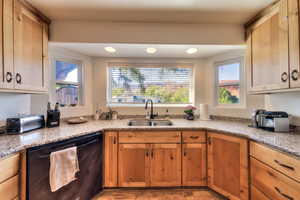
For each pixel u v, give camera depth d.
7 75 1.31
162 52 2.37
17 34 1.41
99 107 2.65
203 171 1.89
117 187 1.89
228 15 1.78
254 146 1.41
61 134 1.50
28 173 1.19
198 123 2.14
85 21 1.92
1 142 1.22
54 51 2.19
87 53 2.45
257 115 1.81
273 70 1.47
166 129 1.86
